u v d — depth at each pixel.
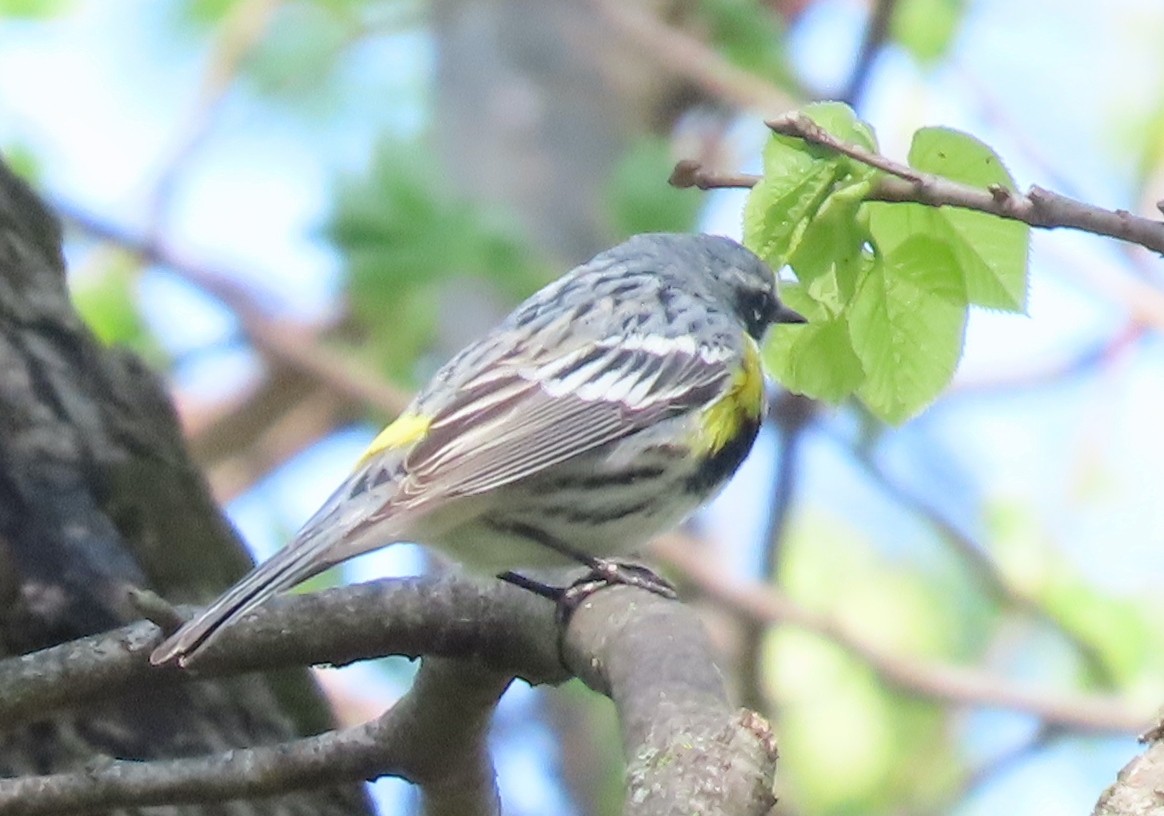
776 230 7.27
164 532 9.91
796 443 13.95
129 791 7.71
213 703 9.45
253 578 7.69
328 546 8.05
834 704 16.80
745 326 10.88
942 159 7.29
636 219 13.01
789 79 15.84
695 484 9.94
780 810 15.42
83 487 9.70
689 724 6.32
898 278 7.54
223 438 18.06
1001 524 16.98
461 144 15.76
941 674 14.64
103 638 7.84
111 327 16.09
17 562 9.23
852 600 17.78
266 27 18.41
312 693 10.12
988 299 7.56
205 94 17.55
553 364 9.68
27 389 9.78
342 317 17.28
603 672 7.36
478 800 8.51
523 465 9.21
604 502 9.50
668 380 9.87
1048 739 15.37
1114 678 15.99
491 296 14.18
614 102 16.12
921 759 16.66
